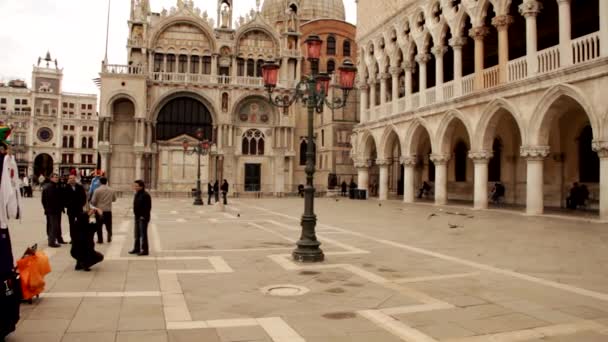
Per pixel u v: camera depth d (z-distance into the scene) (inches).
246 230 745.0
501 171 1369.3
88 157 4028.1
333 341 245.3
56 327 262.1
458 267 443.5
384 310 301.6
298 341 245.0
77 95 4119.1
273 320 279.7
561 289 359.6
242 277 396.8
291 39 2293.3
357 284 373.1
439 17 1300.4
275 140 2228.1
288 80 2263.8
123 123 2095.2
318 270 426.9
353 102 2234.3
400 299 328.5
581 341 249.1
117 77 2018.9
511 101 999.0
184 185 2103.8
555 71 871.1
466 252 529.7
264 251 534.3
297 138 2412.6
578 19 1140.5
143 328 262.2
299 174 2410.2
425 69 1357.0
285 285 368.8
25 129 3868.1
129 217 960.3
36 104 3978.8
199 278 392.5
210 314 290.7
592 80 807.7
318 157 2377.0
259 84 2229.3
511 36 1325.0
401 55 1519.4
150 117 2098.9
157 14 2357.3
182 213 1082.1
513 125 1310.3
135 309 299.1
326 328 265.9
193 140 2129.7
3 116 3777.1
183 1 2194.9
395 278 395.5
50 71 4040.4
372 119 1676.9
